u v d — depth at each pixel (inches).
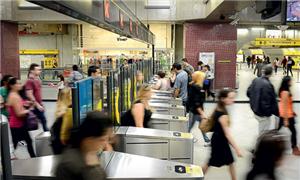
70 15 95.9
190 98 252.5
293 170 195.6
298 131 292.4
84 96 106.7
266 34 779.4
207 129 165.3
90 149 71.1
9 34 529.0
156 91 315.0
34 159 104.9
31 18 509.7
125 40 638.5
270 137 88.7
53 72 534.6
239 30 722.8
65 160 69.4
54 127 123.2
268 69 220.2
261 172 87.5
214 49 538.9
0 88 182.4
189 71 346.0
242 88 648.4
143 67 350.3
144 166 105.3
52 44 682.2
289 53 1187.9
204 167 168.4
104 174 73.9
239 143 259.4
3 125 67.4
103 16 130.8
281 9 174.9
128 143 145.6
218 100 162.9
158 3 525.0
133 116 169.3
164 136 146.3
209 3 406.3
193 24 537.3
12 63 541.6
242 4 289.7
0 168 67.5
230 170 166.4
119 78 170.7
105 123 71.2
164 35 656.4
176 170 103.8
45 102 502.6
